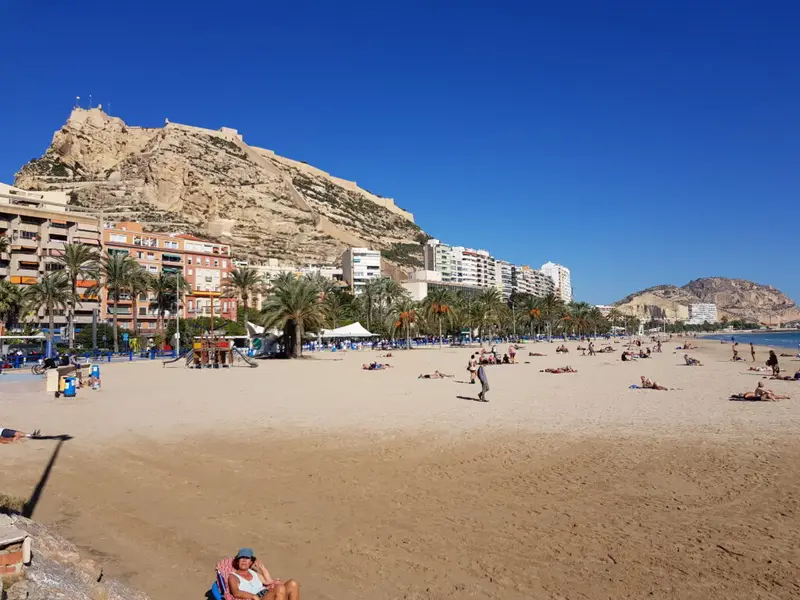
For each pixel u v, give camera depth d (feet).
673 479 36.50
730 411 65.57
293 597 19.75
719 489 34.09
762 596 20.80
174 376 132.05
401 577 23.08
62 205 343.67
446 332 413.59
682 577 22.45
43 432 55.88
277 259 619.67
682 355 237.25
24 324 245.24
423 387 100.63
